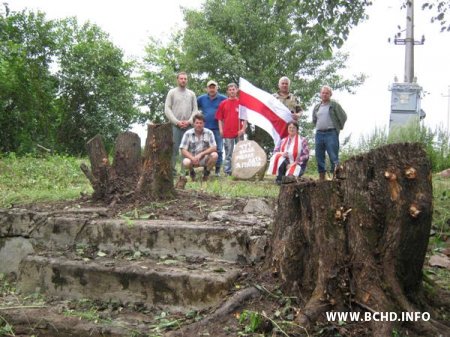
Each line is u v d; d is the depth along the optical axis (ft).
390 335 11.88
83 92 68.28
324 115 33.32
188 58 87.10
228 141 39.24
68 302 15.52
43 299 15.85
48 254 16.98
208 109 36.09
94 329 13.78
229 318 13.30
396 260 12.93
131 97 71.97
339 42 30.19
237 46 86.33
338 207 13.28
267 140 84.79
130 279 15.10
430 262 16.80
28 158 41.45
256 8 86.69
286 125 34.68
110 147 69.41
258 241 15.30
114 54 69.41
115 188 19.62
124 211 18.49
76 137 69.26
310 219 13.61
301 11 30.19
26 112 50.39
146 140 19.77
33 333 14.26
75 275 15.75
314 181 13.66
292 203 14.29
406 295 13.28
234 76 86.17
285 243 14.05
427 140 50.67
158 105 101.35
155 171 19.57
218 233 15.94
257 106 35.32
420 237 12.83
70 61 67.41
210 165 31.91
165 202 19.31
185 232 16.22
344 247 13.12
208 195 21.21
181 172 34.14
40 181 28.94
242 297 13.62
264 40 86.99
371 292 12.62
